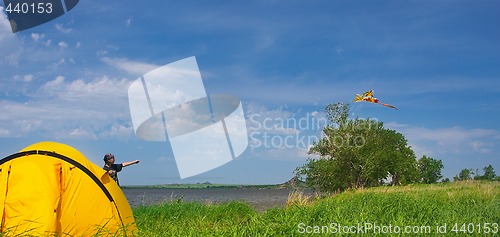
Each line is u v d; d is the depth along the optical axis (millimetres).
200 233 9445
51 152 8383
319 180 40500
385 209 12102
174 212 15289
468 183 29484
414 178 49750
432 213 11617
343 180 40719
